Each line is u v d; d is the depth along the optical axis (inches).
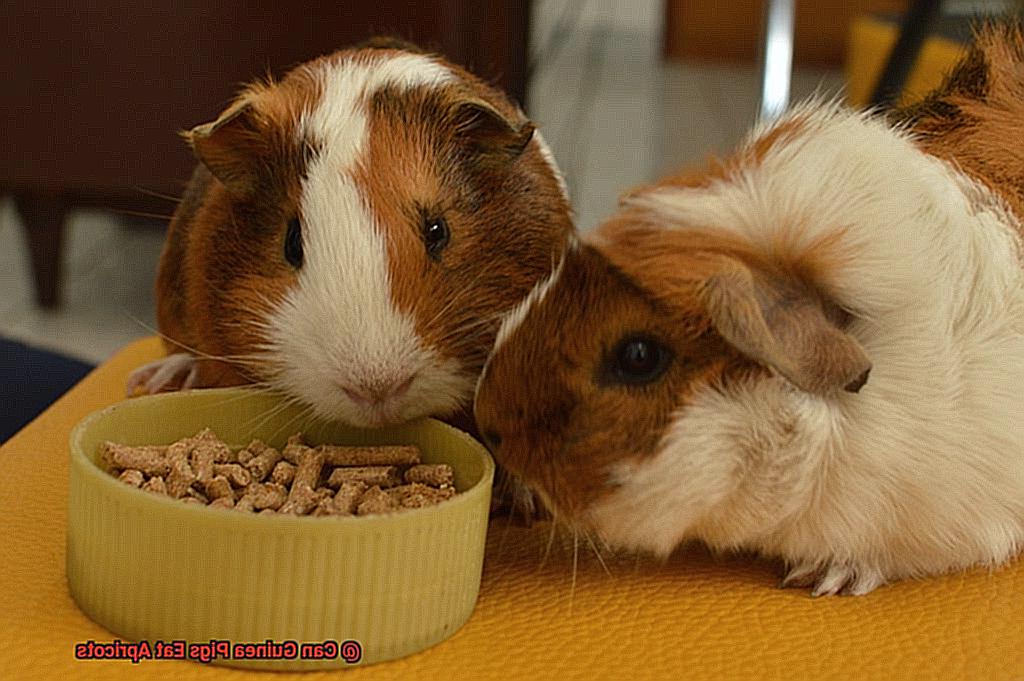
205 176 26.2
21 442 26.9
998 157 24.3
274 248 24.1
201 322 25.2
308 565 21.6
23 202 54.8
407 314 23.4
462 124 24.3
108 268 63.8
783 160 22.8
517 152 24.5
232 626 21.7
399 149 24.0
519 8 41.3
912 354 22.7
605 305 22.4
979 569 24.2
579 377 22.5
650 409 22.4
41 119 45.3
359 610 21.8
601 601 23.4
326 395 23.5
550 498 22.8
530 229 24.7
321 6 42.5
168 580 21.7
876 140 23.2
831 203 22.5
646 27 142.6
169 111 44.9
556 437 22.5
